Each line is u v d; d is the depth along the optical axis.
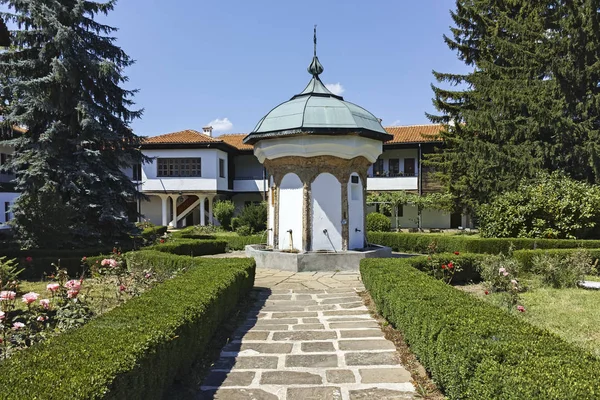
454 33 23.83
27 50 14.48
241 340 5.37
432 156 25.36
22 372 2.56
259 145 12.05
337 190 11.45
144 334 3.39
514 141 19.81
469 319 3.79
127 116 16.23
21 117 13.93
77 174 13.69
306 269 10.67
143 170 28.25
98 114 14.53
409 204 26.02
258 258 11.69
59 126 13.94
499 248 13.16
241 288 7.27
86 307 5.46
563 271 8.55
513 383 2.45
